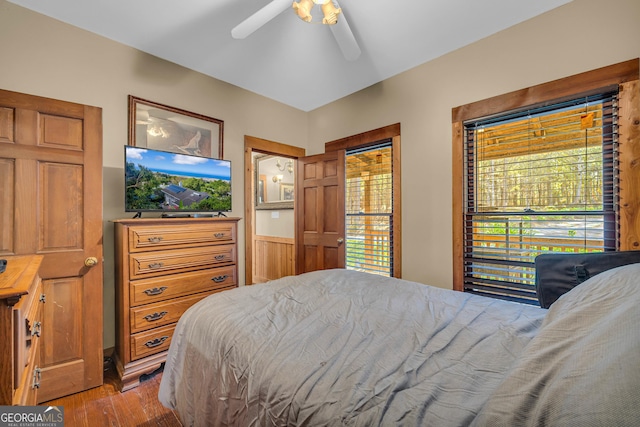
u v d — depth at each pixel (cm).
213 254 227
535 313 124
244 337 104
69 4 182
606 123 179
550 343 68
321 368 82
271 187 470
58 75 195
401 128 271
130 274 187
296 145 357
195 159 244
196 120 266
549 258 157
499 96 212
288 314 124
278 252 453
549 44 192
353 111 316
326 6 154
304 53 240
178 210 233
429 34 215
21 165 163
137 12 190
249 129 309
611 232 175
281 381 79
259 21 162
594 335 59
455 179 235
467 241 234
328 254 332
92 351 185
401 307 132
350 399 69
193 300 215
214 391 100
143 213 233
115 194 218
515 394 56
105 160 214
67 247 177
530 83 199
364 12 191
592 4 177
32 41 186
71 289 178
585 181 186
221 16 195
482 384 72
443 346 93
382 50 236
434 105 248
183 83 258
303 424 68
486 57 219
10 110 161
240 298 146
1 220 157
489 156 227
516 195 214
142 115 232
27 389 99
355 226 347
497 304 137
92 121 186
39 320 130
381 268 316
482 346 93
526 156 210
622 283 78
